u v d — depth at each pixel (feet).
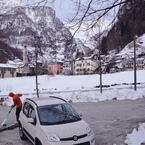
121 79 145.59
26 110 22.91
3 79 165.68
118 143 20.94
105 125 28.71
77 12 20.93
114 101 52.29
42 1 20.68
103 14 20.10
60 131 16.66
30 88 127.13
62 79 157.48
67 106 21.45
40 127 17.46
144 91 65.00
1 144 22.11
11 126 28.91
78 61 224.53
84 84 137.28
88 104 49.01
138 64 223.10
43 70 69.77
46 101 22.03
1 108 48.19
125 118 32.71
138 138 20.59
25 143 22.20
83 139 16.37
